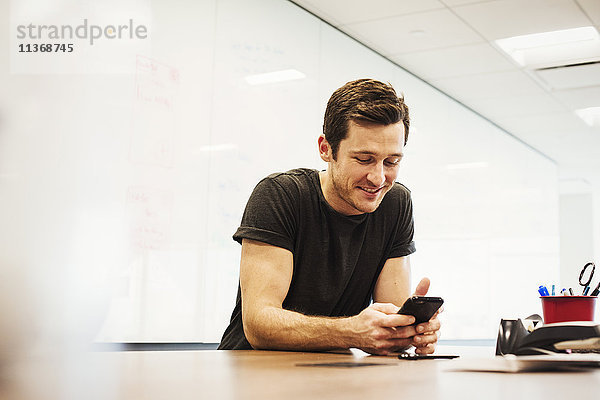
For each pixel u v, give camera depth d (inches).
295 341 42.8
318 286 52.7
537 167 269.4
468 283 203.0
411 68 175.5
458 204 200.7
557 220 290.4
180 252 103.0
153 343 97.8
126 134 93.3
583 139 250.2
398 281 56.3
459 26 145.7
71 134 79.3
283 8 130.0
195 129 107.8
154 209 98.7
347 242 53.2
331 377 24.2
